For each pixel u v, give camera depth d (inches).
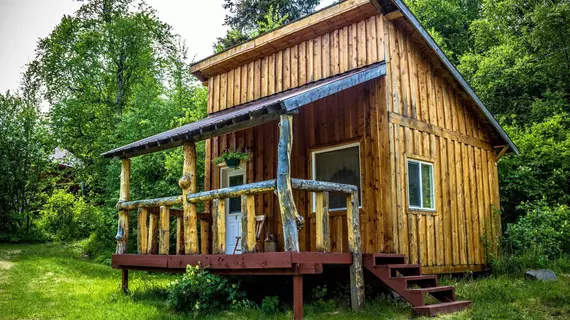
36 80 1097.4
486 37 905.5
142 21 1132.5
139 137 746.2
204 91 747.4
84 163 1042.7
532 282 347.9
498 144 466.3
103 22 1127.6
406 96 353.4
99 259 613.3
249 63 443.8
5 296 362.0
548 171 600.7
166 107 780.0
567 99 751.1
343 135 350.9
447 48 984.3
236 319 264.1
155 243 361.7
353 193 285.9
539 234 446.6
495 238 436.1
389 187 318.3
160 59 1177.4
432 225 357.1
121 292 370.9
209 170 458.9
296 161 378.6
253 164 416.2
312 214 356.5
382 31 339.9
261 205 399.9
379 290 319.0
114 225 669.9
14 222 775.1
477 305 279.0
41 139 841.5
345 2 347.9
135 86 1074.7
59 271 503.8
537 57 763.4
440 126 390.3
